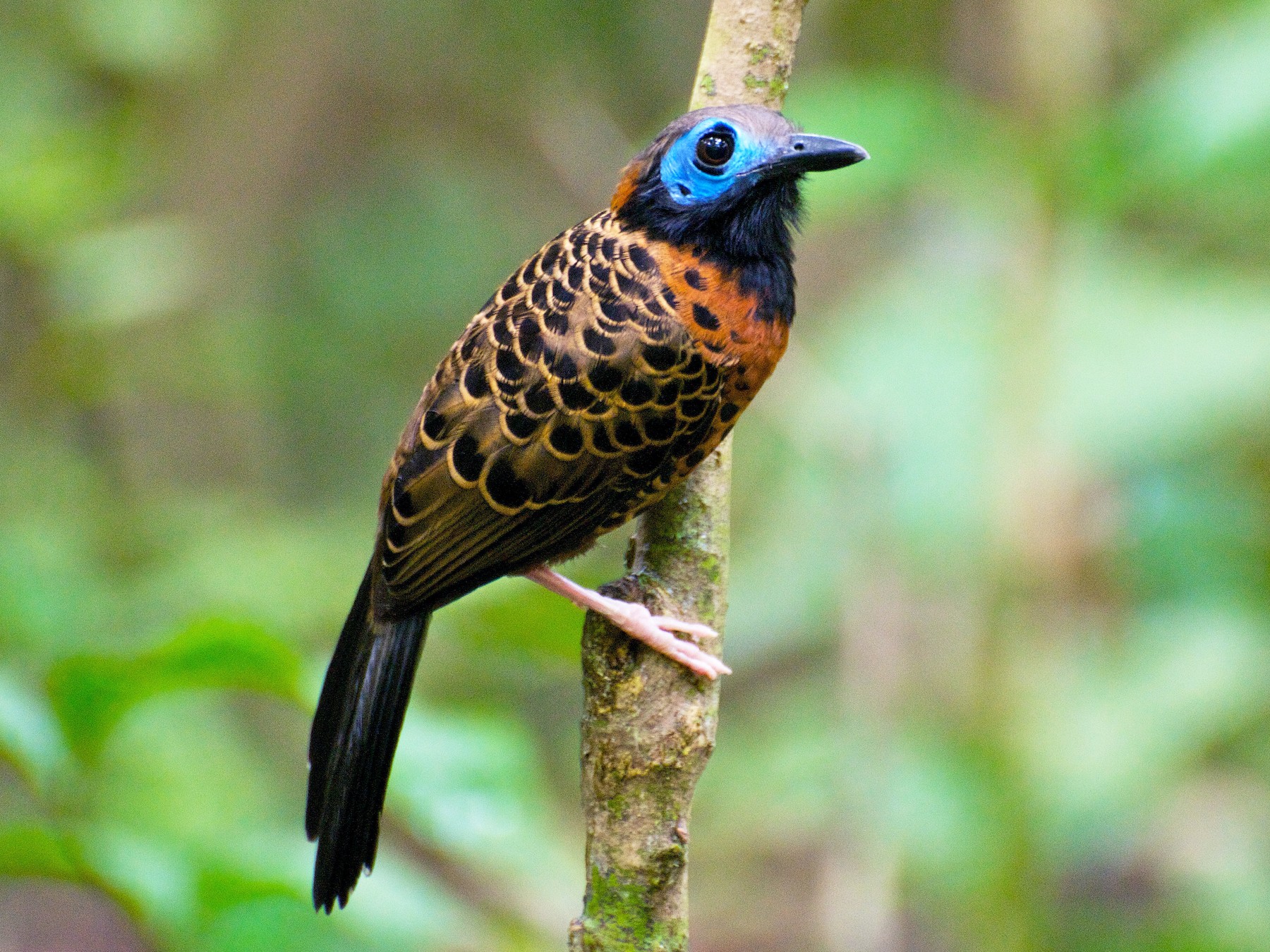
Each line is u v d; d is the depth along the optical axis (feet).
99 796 36.27
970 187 34.81
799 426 43.83
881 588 40.68
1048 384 35.40
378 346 63.57
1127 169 33.27
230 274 60.59
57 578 44.27
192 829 39.93
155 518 51.75
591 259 23.06
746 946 49.21
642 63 61.62
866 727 39.88
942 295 37.45
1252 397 35.91
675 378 22.27
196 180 60.29
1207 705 35.63
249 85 60.23
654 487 22.57
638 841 20.20
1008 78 34.83
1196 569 39.96
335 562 47.55
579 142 58.85
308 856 25.75
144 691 22.90
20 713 22.97
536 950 31.58
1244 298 37.01
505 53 60.85
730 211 22.67
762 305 22.82
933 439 35.55
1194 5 40.19
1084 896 43.83
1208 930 39.65
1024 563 35.24
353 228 63.26
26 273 53.42
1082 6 34.04
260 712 55.67
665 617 20.56
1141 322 36.45
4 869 22.88
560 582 23.93
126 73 56.70
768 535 45.83
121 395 56.49
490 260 64.44
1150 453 36.42
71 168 50.44
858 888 39.27
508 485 22.54
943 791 35.09
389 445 63.21
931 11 43.62
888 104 33.78
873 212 49.78
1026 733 34.96
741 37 23.49
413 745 24.82
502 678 56.80
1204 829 42.16
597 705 20.43
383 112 62.03
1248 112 31.35
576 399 22.27
